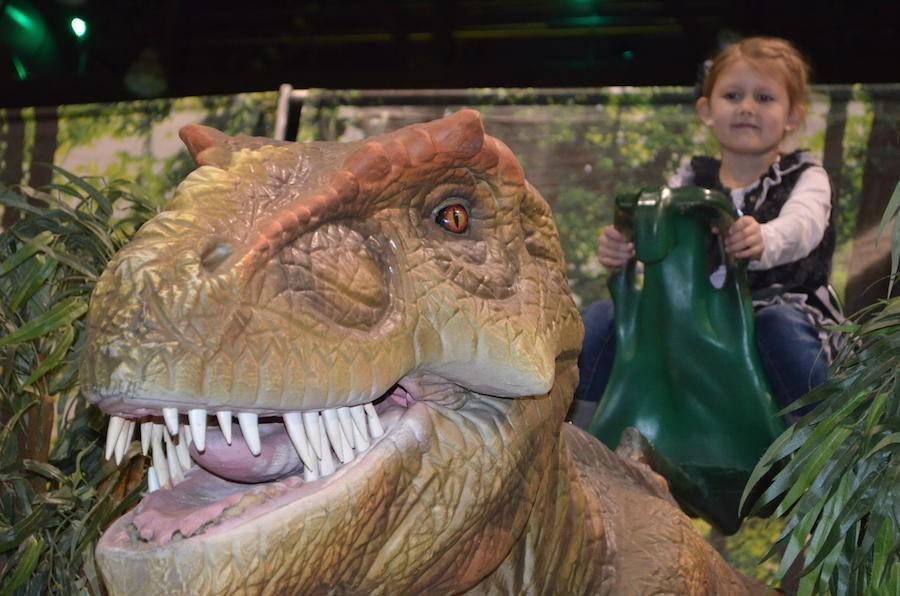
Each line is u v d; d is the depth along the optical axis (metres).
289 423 1.08
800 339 2.06
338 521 1.10
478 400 1.25
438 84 4.56
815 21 4.44
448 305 1.18
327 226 1.13
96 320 1.04
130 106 2.51
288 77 4.73
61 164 2.51
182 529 1.05
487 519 1.26
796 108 2.40
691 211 1.99
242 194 1.12
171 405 1.01
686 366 2.00
